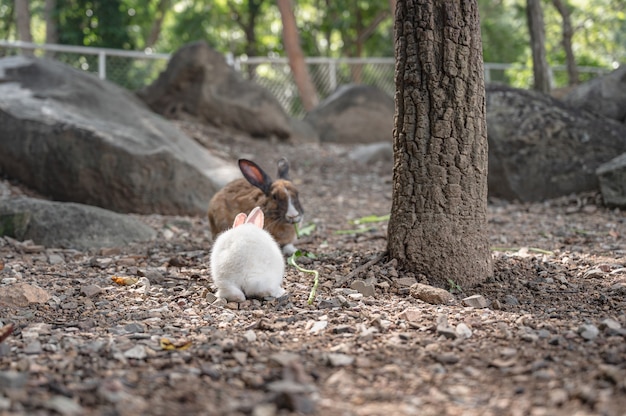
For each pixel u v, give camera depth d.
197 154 11.23
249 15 26.39
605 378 3.19
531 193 10.30
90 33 21.69
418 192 5.35
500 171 10.46
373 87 17.02
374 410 2.97
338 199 10.88
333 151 14.80
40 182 9.54
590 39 23.98
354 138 16.42
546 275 5.70
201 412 2.92
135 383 3.25
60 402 2.93
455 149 5.23
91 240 7.21
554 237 7.76
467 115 5.21
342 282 5.39
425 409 2.98
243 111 14.88
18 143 9.59
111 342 3.92
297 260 6.29
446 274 5.34
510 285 5.39
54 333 4.15
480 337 3.96
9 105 9.95
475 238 5.38
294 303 4.86
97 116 10.60
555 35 24.33
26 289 4.94
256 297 4.95
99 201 9.27
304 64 18.39
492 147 10.52
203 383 3.26
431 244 5.35
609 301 4.87
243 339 3.96
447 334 3.95
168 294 5.23
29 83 11.01
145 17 25.92
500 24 26.92
